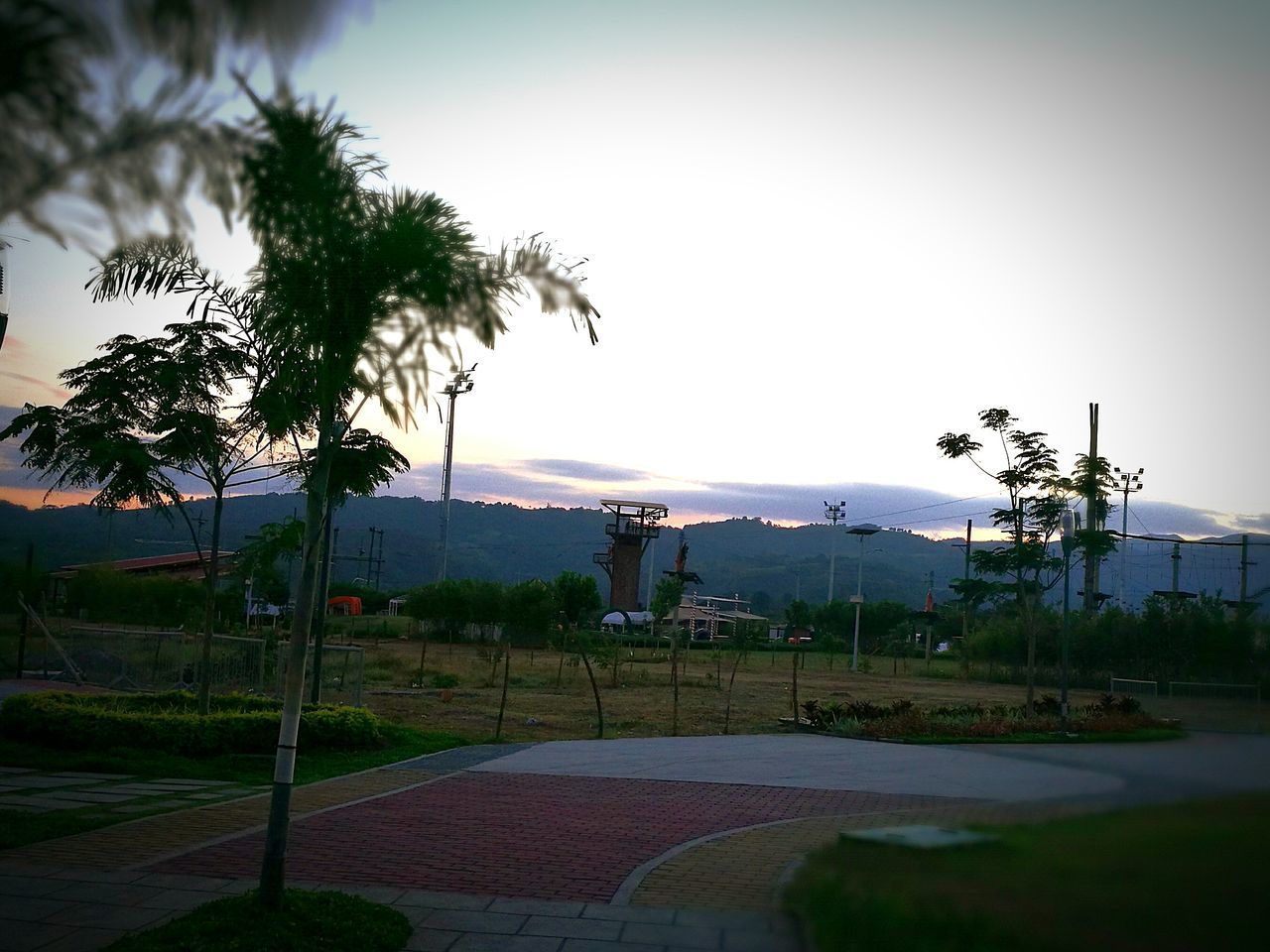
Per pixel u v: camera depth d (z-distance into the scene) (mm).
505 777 12836
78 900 6387
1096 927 2961
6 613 21781
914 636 74562
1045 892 3141
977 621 49312
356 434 9375
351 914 5957
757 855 8336
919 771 13883
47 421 11797
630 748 16547
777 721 22062
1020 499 23250
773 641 75125
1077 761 4219
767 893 7004
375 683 28203
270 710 14680
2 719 13062
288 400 7223
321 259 5562
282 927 5531
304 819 9438
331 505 9648
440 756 14672
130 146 3307
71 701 14133
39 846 7867
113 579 31641
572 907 6629
